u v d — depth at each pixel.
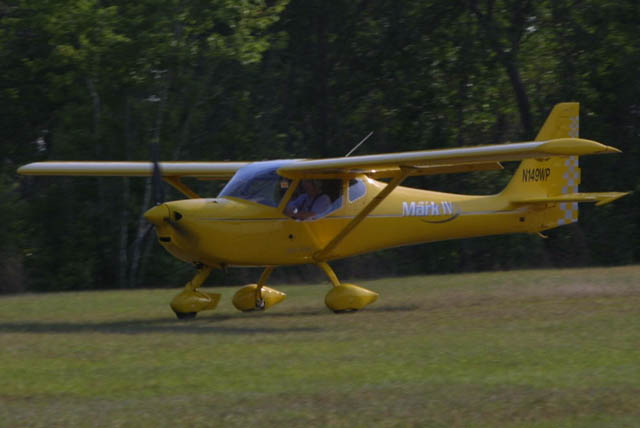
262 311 42.56
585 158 95.56
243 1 83.38
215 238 38.72
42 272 84.81
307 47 98.19
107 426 19.48
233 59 85.94
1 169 91.12
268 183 40.25
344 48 97.88
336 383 23.31
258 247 39.78
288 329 33.91
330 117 97.81
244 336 31.83
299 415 20.11
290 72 97.44
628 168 95.81
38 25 83.44
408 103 97.62
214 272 84.19
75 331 33.62
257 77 93.44
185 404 21.25
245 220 39.31
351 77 97.56
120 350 28.66
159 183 40.22
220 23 90.62
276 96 95.69
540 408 20.44
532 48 99.19
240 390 22.67
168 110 85.19
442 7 95.38
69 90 86.69
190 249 38.66
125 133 82.50
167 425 19.53
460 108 98.44
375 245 43.94
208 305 39.94
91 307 44.50
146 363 26.38
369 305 43.66
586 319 34.34
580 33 92.69
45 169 47.47
